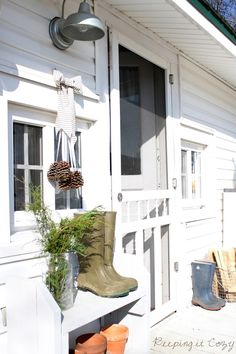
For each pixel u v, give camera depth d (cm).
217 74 455
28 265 209
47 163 230
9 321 184
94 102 263
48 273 191
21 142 219
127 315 238
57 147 235
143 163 327
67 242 198
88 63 260
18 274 204
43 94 222
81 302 203
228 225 466
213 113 458
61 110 228
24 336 177
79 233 205
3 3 200
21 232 211
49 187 230
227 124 502
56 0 234
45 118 230
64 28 216
